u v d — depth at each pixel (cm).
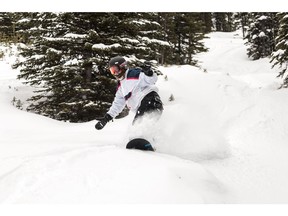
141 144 444
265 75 1628
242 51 3244
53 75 934
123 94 483
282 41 1037
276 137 632
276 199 391
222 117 726
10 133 625
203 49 2338
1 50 1698
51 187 324
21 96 1080
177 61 2158
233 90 912
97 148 446
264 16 2845
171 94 829
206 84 942
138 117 471
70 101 921
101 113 940
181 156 503
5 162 396
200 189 344
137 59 903
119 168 361
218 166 497
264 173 476
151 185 321
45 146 489
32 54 941
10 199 304
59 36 928
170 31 2067
